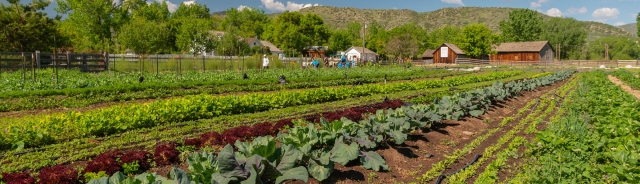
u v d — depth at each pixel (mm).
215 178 5438
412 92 20391
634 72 44312
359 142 7738
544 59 78188
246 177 5496
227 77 26609
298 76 31312
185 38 59906
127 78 24078
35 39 40594
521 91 21000
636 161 6367
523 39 101000
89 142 9000
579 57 101875
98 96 16812
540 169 7590
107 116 10258
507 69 51812
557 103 17359
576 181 6785
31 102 14828
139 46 52125
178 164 7789
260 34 105125
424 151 9117
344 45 94188
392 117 9391
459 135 10781
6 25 39094
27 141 8586
